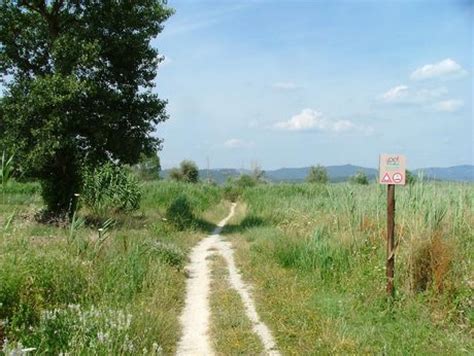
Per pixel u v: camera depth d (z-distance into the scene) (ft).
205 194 110.11
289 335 23.90
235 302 30.14
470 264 28.30
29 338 18.47
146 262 35.22
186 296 32.60
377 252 33.78
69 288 25.66
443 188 39.34
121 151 62.90
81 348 17.88
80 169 62.69
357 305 27.25
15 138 56.59
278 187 119.14
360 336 22.66
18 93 56.59
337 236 37.96
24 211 58.44
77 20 61.62
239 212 94.89
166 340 23.24
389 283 27.30
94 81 59.77
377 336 22.91
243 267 40.93
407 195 37.42
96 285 26.86
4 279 21.66
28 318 21.06
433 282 26.53
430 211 31.35
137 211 75.72
